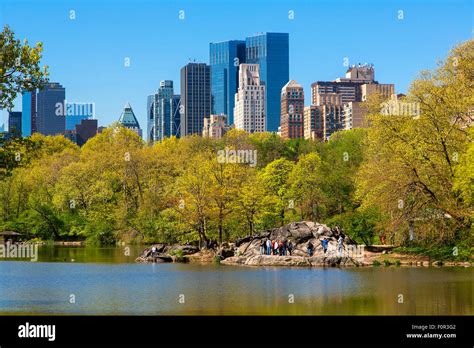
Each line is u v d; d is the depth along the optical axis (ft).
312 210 379.55
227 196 323.16
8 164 160.86
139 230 415.64
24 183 474.49
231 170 330.13
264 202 343.05
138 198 463.01
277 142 602.44
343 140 554.46
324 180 393.70
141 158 481.05
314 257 262.26
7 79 157.58
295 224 284.82
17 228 442.09
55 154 549.54
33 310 149.59
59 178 479.82
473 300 160.56
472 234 256.52
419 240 269.85
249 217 343.87
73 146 637.71
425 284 189.37
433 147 265.13
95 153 502.79
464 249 260.01
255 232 359.46
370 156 309.63
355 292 174.91
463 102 258.37
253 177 357.41
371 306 154.10
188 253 310.65
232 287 187.73
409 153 263.29
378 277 208.95
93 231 429.38
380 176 265.75
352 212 326.03
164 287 188.55
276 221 389.39
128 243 419.33
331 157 492.95
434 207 259.60
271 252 281.54
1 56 154.51
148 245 404.98
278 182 414.00
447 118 265.34
